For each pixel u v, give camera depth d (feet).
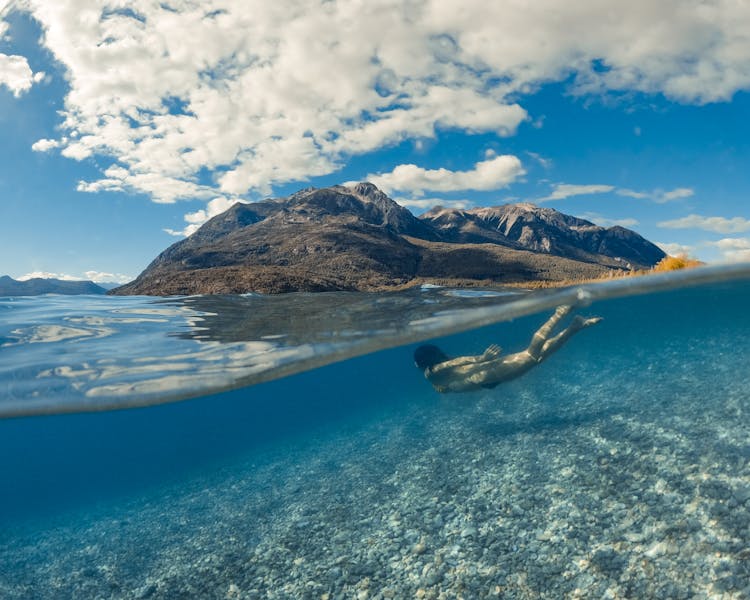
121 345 29.25
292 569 19.25
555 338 28.60
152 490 48.32
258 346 30.53
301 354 31.89
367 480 29.94
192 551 24.57
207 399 47.32
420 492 24.85
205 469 56.95
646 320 84.23
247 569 20.36
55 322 32.94
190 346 29.35
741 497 16.58
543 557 15.76
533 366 27.81
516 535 17.67
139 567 24.13
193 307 42.68
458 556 17.08
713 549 13.97
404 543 19.12
